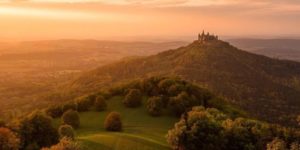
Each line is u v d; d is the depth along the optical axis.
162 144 81.06
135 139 79.00
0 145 61.97
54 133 74.62
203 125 81.69
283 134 88.62
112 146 73.50
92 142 74.19
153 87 126.25
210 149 79.94
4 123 72.19
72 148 61.41
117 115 94.56
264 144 86.06
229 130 84.88
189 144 79.00
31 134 71.69
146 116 110.25
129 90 124.94
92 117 109.06
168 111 112.31
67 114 97.88
